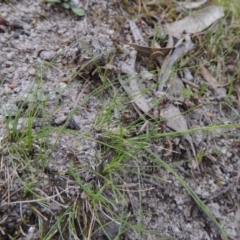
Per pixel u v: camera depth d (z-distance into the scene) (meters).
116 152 0.46
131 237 0.44
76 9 0.58
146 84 0.54
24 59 0.52
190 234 0.47
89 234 0.42
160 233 0.46
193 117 0.54
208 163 0.52
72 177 0.43
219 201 0.50
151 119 0.50
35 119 0.46
